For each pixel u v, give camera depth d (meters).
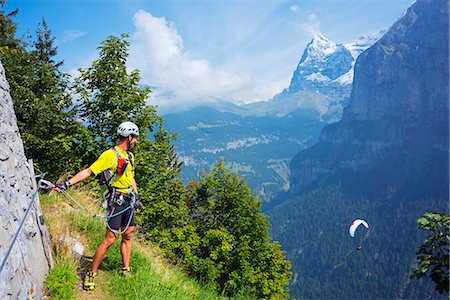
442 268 5.77
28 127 12.02
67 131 11.95
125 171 5.27
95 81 11.87
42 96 13.87
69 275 4.89
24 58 14.17
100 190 9.93
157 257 9.12
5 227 3.68
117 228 5.24
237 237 22.81
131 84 12.26
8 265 3.52
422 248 6.22
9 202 4.01
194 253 17.58
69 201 7.70
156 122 12.79
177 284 7.07
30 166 5.31
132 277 5.86
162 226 15.90
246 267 20.14
